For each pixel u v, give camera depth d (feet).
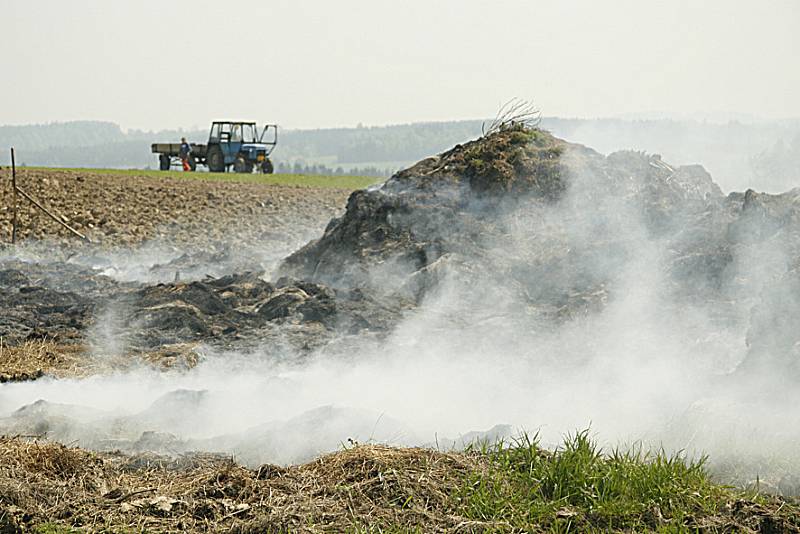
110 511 44.11
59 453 51.01
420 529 41.91
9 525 41.42
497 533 42.34
